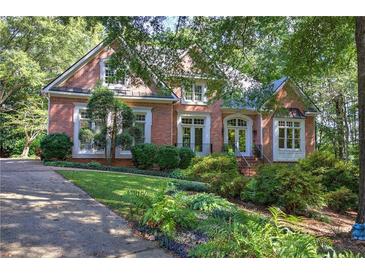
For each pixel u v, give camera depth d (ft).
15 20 78.33
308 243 12.23
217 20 33.27
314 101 76.48
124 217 17.72
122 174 38.86
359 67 19.30
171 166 50.55
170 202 16.69
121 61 33.35
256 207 25.22
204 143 64.18
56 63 87.51
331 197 28.14
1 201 19.85
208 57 37.32
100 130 51.03
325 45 38.06
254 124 69.72
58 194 23.12
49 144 49.32
